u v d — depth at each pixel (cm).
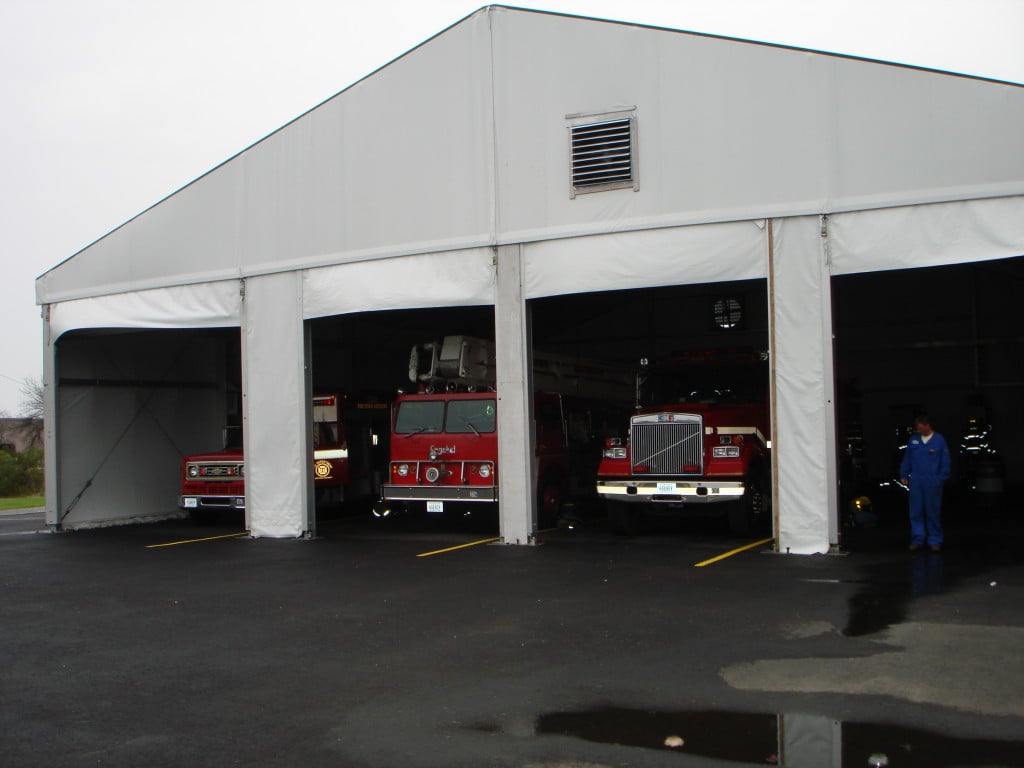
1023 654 731
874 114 1244
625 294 2383
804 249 1277
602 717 614
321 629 894
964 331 2334
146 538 1692
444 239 1506
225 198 1692
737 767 525
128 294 1775
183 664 779
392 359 2347
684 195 1352
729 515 1434
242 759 556
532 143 1452
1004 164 1174
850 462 1741
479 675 719
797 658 736
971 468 2173
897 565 1154
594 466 1914
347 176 1586
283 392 1623
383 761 548
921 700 627
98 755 568
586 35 1421
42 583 1215
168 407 2073
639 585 1065
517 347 1455
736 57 1325
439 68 1521
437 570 1219
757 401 1563
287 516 1611
